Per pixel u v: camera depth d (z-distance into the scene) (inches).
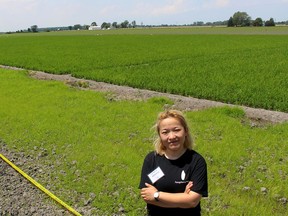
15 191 282.5
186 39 2674.7
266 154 339.3
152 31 4970.5
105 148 357.4
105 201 257.1
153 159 156.9
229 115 486.6
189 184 146.9
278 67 943.7
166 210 153.4
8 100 592.1
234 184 281.9
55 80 839.1
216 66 994.7
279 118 473.7
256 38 2581.2
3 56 1568.7
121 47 1979.6
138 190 268.1
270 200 254.8
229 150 343.6
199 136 391.5
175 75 838.5
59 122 450.3
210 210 240.4
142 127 426.6
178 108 537.6
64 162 328.8
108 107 531.2
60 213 247.9
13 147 375.2
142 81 756.6
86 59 1316.4
